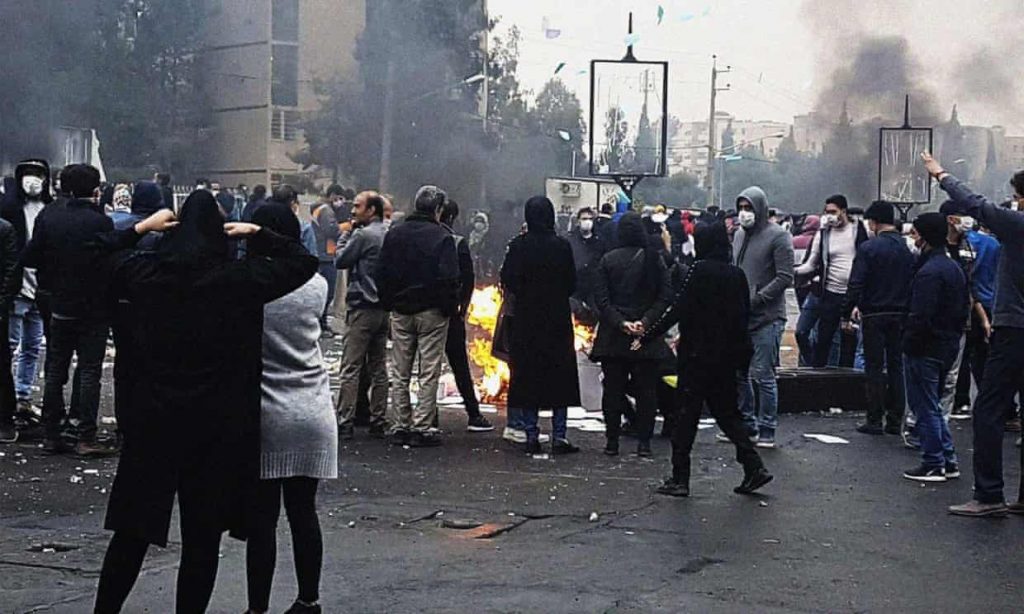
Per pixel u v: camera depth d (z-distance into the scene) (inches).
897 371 492.1
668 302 427.2
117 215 526.6
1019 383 344.8
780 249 455.5
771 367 458.9
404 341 438.9
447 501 350.6
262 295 217.0
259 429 219.9
